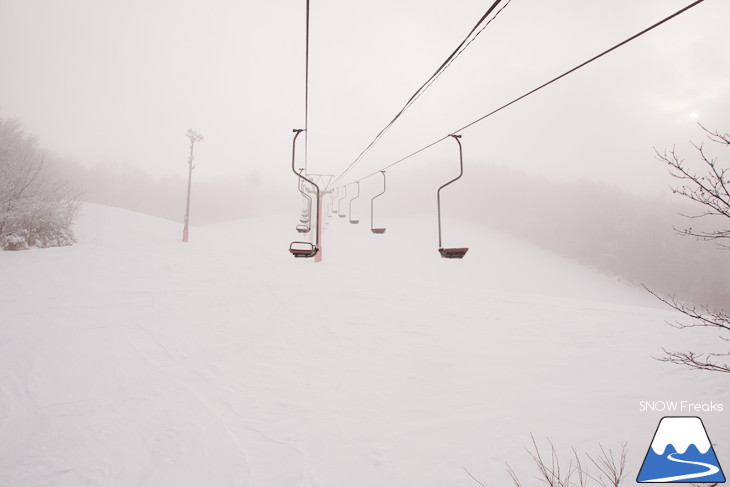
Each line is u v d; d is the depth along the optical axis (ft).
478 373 18.94
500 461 11.28
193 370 20.83
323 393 17.71
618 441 11.50
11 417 15.83
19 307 28.89
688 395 14.33
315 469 11.90
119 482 11.77
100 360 21.61
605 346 21.61
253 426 14.88
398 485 10.80
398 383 18.47
